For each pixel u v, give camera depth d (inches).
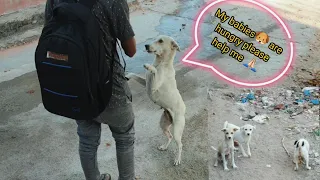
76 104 51.0
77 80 49.2
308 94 104.7
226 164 78.0
